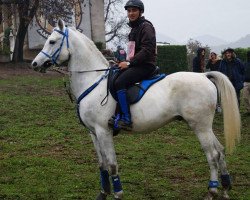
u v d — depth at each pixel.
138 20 6.60
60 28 6.73
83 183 7.57
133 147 10.09
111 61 7.02
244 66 13.18
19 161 8.73
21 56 25.61
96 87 6.61
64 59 6.72
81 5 29.06
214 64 14.34
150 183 7.61
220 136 11.48
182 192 7.17
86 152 9.65
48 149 9.85
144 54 6.41
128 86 6.53
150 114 6.43
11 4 26.19
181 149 9.96
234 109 6.51
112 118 6.45
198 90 6.40
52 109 13.87
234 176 8.01
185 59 23.80
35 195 6.97
